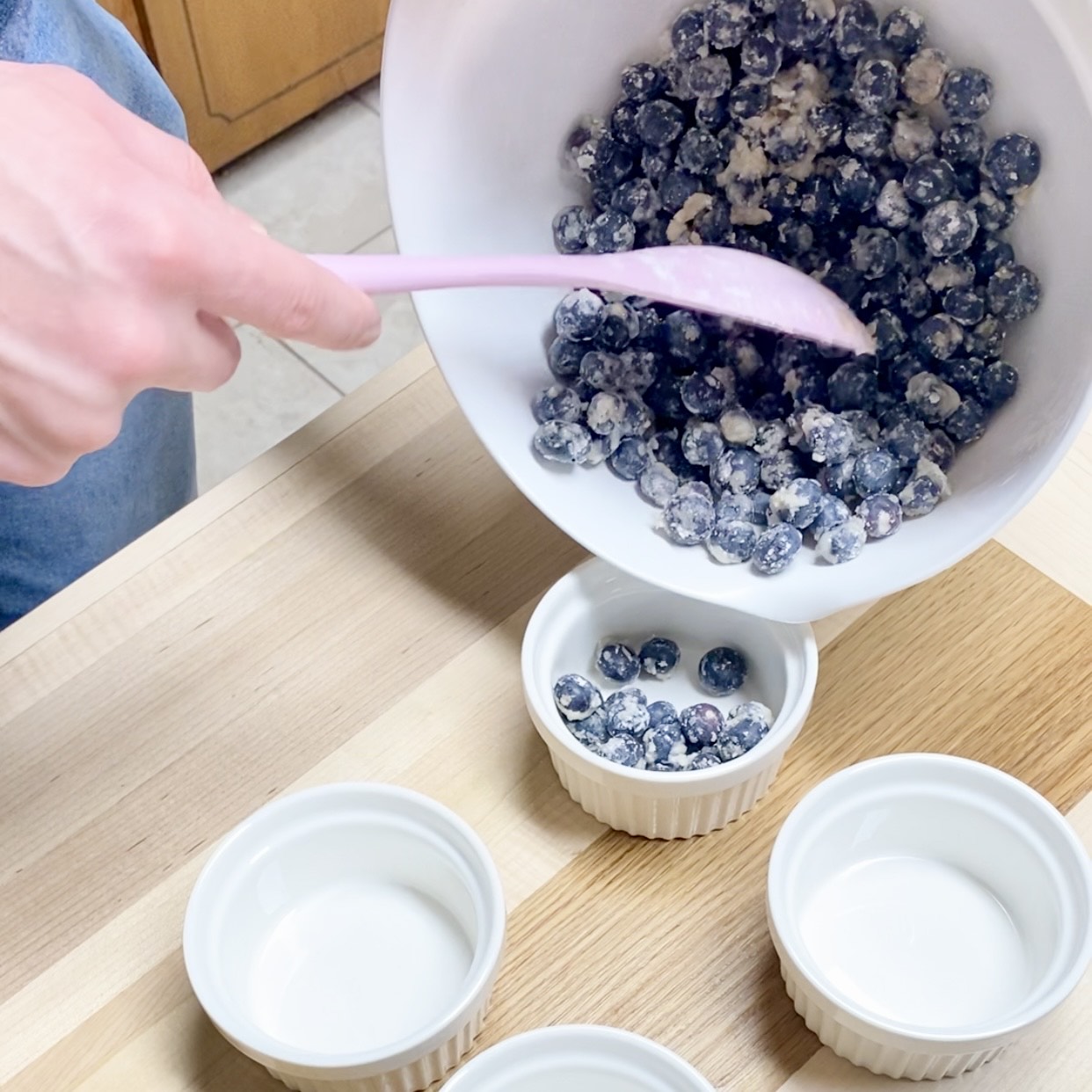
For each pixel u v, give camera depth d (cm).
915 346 53
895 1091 46
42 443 44
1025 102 47
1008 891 48
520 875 51
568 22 50
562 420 53
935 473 51
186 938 45
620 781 48
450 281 47
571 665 55
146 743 54
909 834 49
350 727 54
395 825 48
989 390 51
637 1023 48
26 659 55
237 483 59
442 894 49
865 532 51
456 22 47
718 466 54
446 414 60
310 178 127
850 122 52
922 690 54
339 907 50
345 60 125
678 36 51
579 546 58
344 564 57
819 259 55
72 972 49
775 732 49
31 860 51
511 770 53
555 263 48
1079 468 58
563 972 49
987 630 55
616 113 54
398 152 49
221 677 55
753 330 56
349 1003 48
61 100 42
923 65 49
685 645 56
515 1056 44
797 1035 47
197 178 45
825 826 47
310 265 44
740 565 52
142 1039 48
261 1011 48
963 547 47
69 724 54
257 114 124
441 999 48
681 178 54
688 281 49
